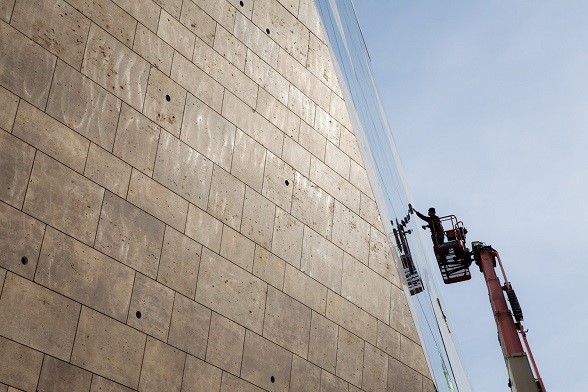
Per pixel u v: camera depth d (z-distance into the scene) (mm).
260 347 12234
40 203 9930
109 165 10969
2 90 9945
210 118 12898
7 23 10305
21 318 9297
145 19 12367
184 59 12820
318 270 13906
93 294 10164
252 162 13391
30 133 10094
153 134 11797
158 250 11227
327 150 15328
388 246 16141
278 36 15211
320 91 15828
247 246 12680
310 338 13180
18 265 9453
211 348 11469
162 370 10695
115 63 11609
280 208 13602
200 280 11680
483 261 22484
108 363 10062
